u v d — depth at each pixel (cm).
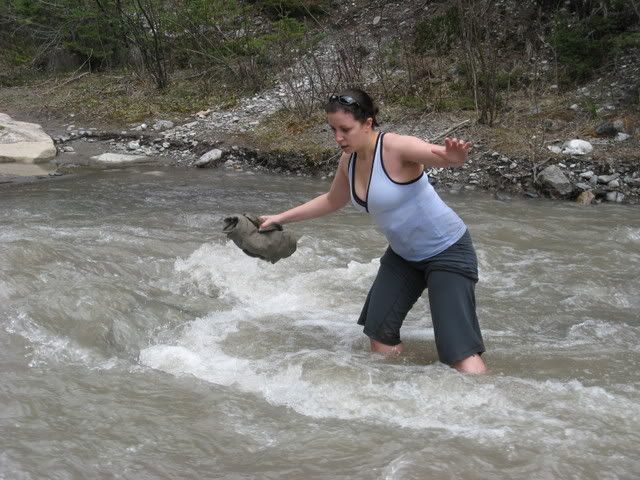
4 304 456
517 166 883
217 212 747
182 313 478
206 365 411
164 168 998
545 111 991
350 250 632
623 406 361
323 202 409
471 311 394
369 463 313
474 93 984
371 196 377
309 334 458
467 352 389
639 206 809
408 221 381
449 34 1184
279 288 543
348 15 1365
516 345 441
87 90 1317
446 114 1018
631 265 608
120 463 314
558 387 379
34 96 1313
